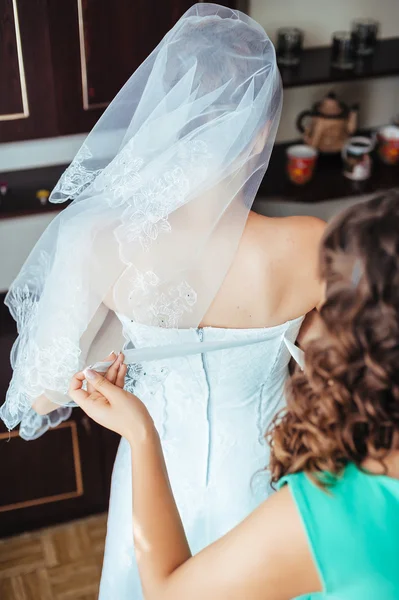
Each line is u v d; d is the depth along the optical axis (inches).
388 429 27.8
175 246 43.5
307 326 50.5
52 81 71.5
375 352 26.8
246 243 44.1
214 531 53.7
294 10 87.9
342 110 90.8
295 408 30.5
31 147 85.7
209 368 47.5
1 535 90.9
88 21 69.5
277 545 28.2
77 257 44.6
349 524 27.5
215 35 42.9
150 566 31.4
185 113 42.6
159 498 32.4
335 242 27.3
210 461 51.5
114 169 44.1
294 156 88.5
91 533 91.3
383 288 26.0
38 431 71.6
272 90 43.1
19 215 79.4
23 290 52.1
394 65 85.7
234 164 42.8
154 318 45.1
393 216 26.3
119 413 34.2
